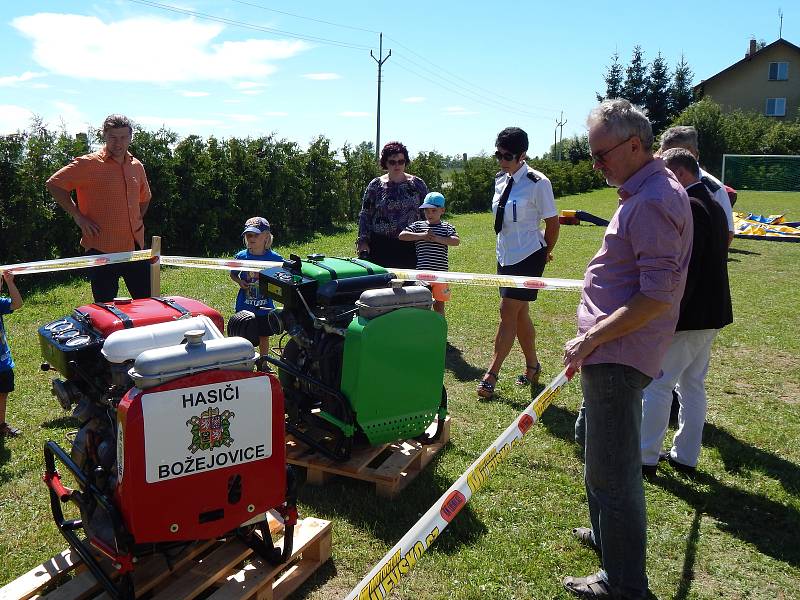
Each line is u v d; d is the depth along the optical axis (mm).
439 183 26078
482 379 5938
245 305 5496
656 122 55688
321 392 4074
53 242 10875
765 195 32250
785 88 54344
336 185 18359
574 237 16594
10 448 4453
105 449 2873
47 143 10617
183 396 2611
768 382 6164
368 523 3656
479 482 2775
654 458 4242
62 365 2971
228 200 14102
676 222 2621
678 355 4031
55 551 3355
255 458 2803
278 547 3039
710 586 3246
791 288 10375
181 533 2686
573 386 5938
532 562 3367
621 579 2996
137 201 5898
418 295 3922
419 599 3082
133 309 3209
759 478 4320
